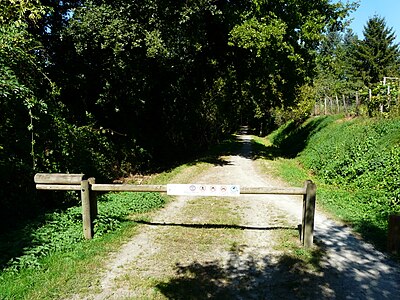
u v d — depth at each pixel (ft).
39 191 29.22
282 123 135.64
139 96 52.21
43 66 36.65
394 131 45.19
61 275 17.48
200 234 23.89
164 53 45.93
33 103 26.68
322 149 59.98
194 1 47.16
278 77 70.38
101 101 47.14
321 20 63.16
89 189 22.49
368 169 39.99
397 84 55.77
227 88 82.17
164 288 16.49
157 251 20.94
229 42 58.49
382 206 28.96
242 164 60.95
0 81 22.84
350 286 16.78
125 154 52.60
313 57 67.92
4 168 26.30
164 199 34.27
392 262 19.48
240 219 27.53
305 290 16.38
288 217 28.27
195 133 79.51
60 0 44.80
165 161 65.67
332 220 27.30
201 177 48.83
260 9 59.41
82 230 23.17
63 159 33.45
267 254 20.51
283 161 65.36
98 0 46.96
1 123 26.78
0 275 16.87
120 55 45.50
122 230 24.26
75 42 42.88
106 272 18.12
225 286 16.75
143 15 46.98
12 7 26.86
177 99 67.36
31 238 21.13
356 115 65.10
